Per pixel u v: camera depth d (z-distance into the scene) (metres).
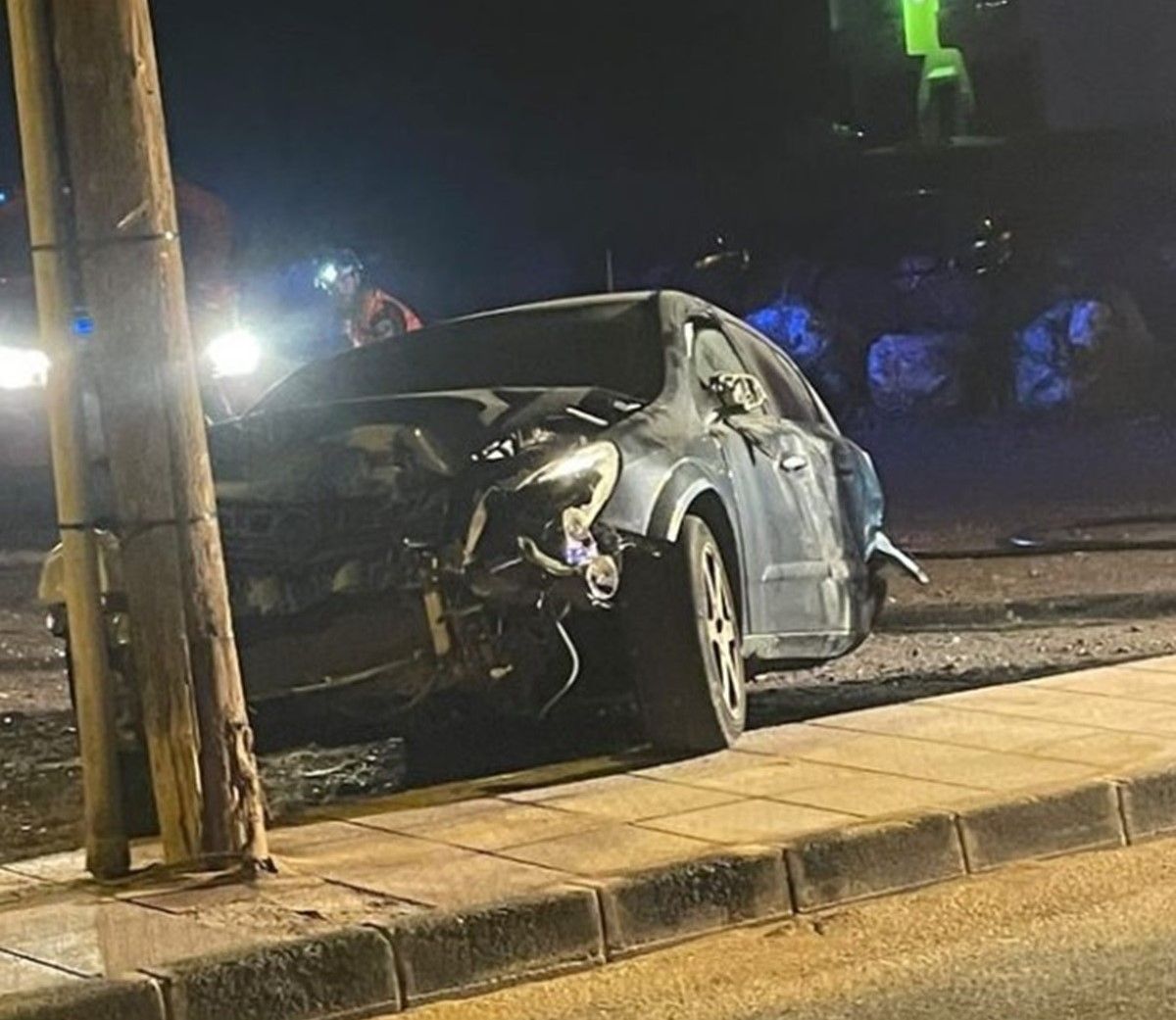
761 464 9.88
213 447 9.17
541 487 8.71
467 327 10.30
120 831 8.00
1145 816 8.53
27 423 17.33
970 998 7.18
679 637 9.06
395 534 8.80
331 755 10.07
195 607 7.90
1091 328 25.05
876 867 8.04
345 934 7.32
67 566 7.99
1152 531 15.55
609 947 7.61
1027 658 11.52
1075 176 28.97
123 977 7.10
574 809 8.54
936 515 17.20
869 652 11.90
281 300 17.19
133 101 7.85
